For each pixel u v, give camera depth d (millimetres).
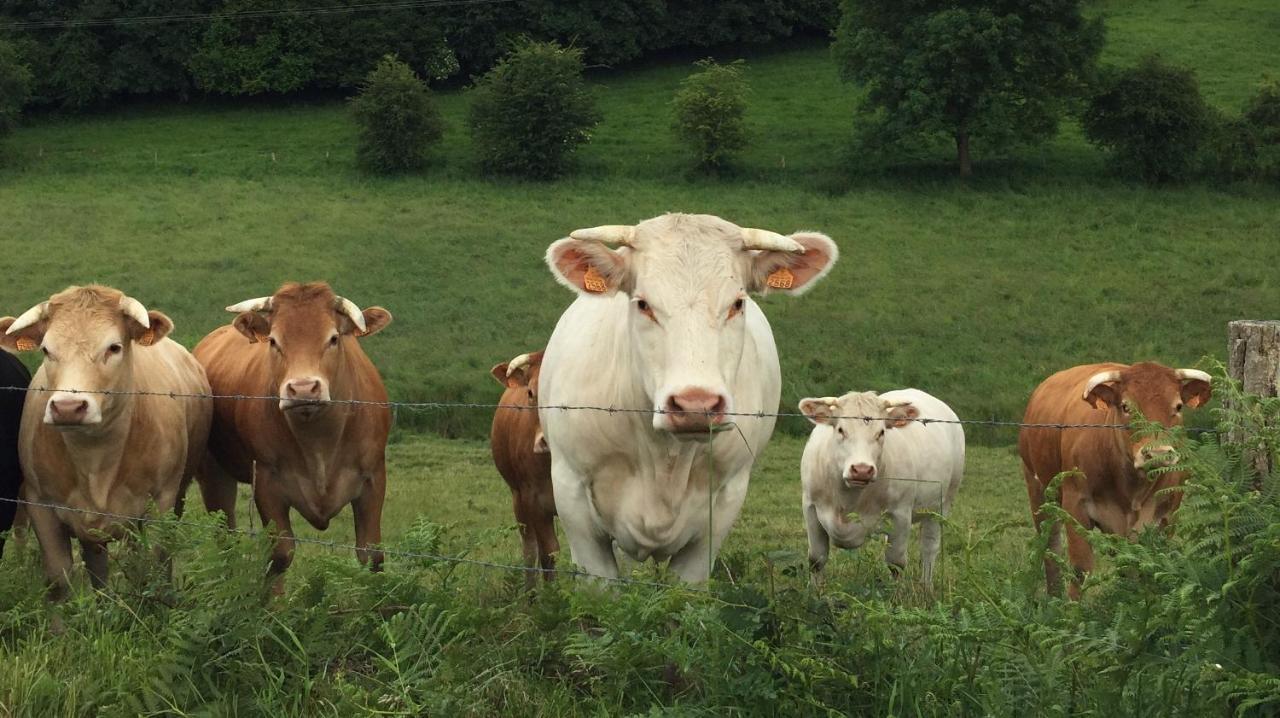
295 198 49844
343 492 8133
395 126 54281
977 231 44156
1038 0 52062
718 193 50250
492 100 54469
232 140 60000
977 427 22328
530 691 4824
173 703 4703
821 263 5441
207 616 5031
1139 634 3828
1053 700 3916
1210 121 50188
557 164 53500
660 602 4660
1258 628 3811
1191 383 8453
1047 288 36969
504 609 5301
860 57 54156
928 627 4266
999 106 51031
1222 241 41844
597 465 5824
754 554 5617
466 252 42281
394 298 36719
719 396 4918
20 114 61094
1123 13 71188
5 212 46375
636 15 72812
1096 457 8625
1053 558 4434
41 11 68625
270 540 5695
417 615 4938
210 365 9125
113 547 7195
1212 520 3957
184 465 7754
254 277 38750
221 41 68250
